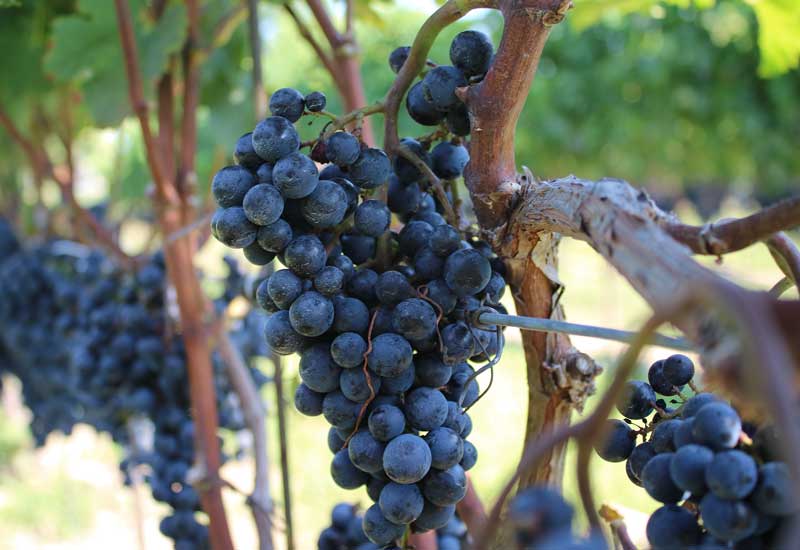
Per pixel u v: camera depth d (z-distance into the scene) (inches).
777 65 34.9
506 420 78.0
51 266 39.8
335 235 17.2
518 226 17.1
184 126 28.8
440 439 16.5
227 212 16.4
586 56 114.3
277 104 16.9
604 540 11.9
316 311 16.2
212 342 27.7
